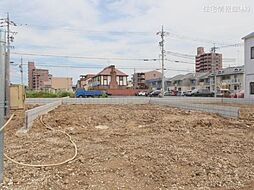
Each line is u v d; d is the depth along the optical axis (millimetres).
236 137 6566
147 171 4152
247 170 4273
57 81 70500
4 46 3787
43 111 11281
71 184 3668
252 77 23344
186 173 4109
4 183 3656
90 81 64750
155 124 8742
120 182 3766
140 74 70312
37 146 5629
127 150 5238
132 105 17578
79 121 9547
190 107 13648
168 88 67250
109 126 8656
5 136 6750
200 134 6914
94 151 5211
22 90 3961
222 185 3732
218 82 50000
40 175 3967
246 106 16188
